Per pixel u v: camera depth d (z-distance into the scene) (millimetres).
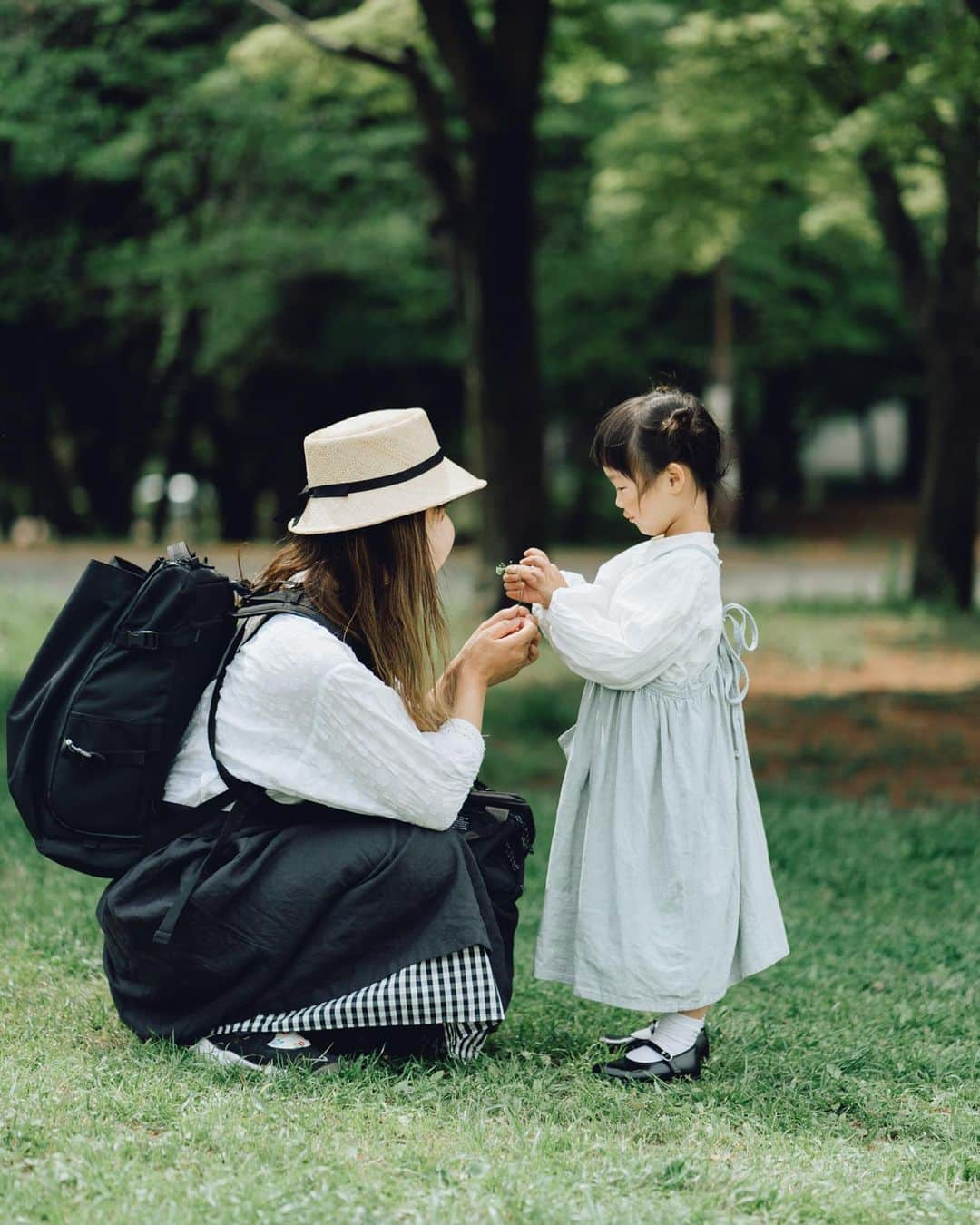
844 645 11602
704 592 2988
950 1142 2830
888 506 30875
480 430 11484
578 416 26203
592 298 22609
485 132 10672
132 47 9500
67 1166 2373
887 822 5832
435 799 2947
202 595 2930
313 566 3059
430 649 3102
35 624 10977
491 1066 2998
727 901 3004
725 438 3109
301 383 24344
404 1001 2910
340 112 12266
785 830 5617
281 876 2914
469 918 2938
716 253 14875
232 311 18797
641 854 2990
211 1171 2406
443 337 22781
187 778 3020
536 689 8969
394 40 10305
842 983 3918
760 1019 3566
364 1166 2465
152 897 2969
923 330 13828
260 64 10211
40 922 4020
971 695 9336
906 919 4605
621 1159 2557
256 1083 2846
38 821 2992
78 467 25203
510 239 11070
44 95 9430
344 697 2869
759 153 11719
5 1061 2900
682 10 13953
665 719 3008
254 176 13445
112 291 18250
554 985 3732
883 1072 3221
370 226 17328
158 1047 3016
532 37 10336
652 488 3031
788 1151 2719
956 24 8375
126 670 2900
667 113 12148
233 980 2967
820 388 27828
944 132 9234
